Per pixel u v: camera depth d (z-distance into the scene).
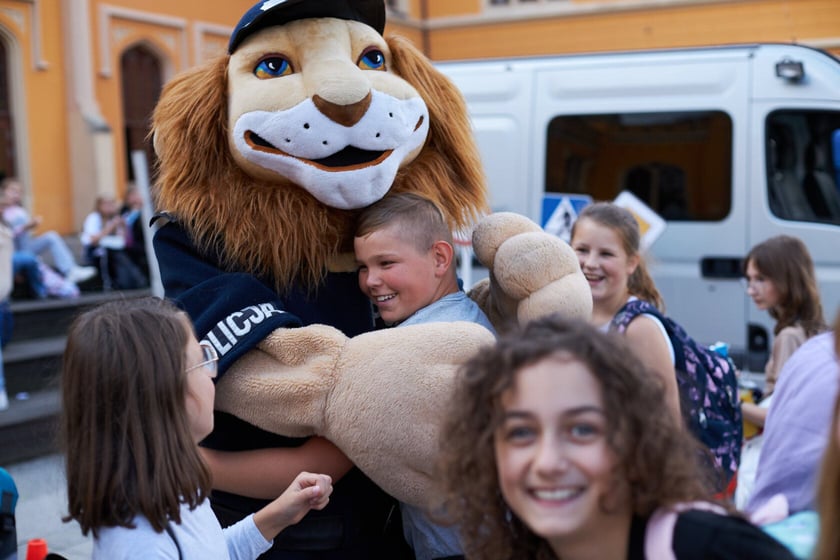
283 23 2.38
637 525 1.34
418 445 1.96
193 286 2.25
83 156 12.13
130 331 1.71
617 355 1.34
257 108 2.26
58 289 8.55
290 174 2.28
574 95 6.32
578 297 2.16
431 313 2.20
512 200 6.42
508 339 1.40
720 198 5.97
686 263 6.06
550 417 1.31
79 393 1.69
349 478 2.28
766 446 1.87
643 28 17.69
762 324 5.87
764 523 1.65
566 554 1.39
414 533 2.18
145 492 1.64
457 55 19.39
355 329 2.39
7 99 11.70
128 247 9.49
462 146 2.63
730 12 16.89
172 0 13.65
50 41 11.98
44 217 11.95
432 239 2.22
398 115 2.33
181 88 2.44
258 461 2.16
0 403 6.19
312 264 2.31
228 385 2.09
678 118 6.07
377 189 2.30
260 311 2.13
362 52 2.43
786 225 5.81
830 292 5.75
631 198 5.47
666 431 1.33
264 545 1.98
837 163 5.73
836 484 1.22
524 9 18.64
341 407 1.99
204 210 2.30
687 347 2.79
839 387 1.29
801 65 5.73
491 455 1.40
